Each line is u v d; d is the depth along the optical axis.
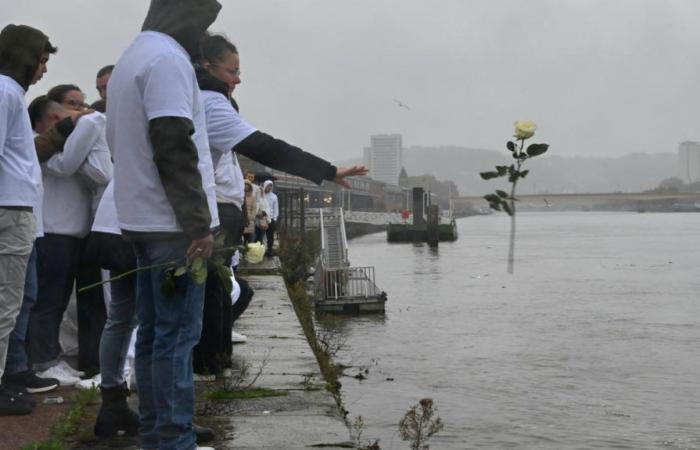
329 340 19.00
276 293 15.74
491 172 3.03
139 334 4.27
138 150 3.91
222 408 6.03
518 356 23.52
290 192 44.00
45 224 6.25
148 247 3.96
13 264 4.99
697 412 16.09
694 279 53.03
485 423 14.39
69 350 7.37
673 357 23.77
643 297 42.28
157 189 3.91
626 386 19.23
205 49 5.41
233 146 4.79
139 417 4.47
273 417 5.79
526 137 3.01
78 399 5.68
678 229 164.12
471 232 152.62
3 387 5.39
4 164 4.96
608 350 25.11
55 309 6.31
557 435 13.83
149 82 3.83
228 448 4.96
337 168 4.33
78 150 6.01
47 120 6.40
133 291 4.77
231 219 6.18
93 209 6.43
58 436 4.80
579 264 67.12
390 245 95.19
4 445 4.64
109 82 4.04
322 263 31.09
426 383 18.38
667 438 13.91
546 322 31.95
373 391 16.14
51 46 5.30
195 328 4.05
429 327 29.12
